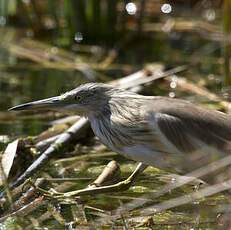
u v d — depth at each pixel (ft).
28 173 34.01
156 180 34.47
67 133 37.55
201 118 30.50
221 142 30.19
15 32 58.34
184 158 30.50
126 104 31.50
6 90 47.01
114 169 33.91
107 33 56.85
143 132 30.68
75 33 56.70
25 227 29.68
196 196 30.94
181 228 29.66
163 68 49.52
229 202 31.07
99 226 29.71
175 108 30.78
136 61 52.80
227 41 44.32
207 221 30.17
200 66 51.03
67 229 29.55
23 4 58.39
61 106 32.22
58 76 49.75
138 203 31.65
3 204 31.53
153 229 29.60
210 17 61.46
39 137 38.24
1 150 37.60
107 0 56.39
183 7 63.52
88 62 52.47
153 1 63.62
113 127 31.42
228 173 30.19
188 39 57.21
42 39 57.11
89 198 32.50
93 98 32.01
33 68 51.42
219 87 46.60
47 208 31.17
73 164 36.37
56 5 58.85
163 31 58.90
